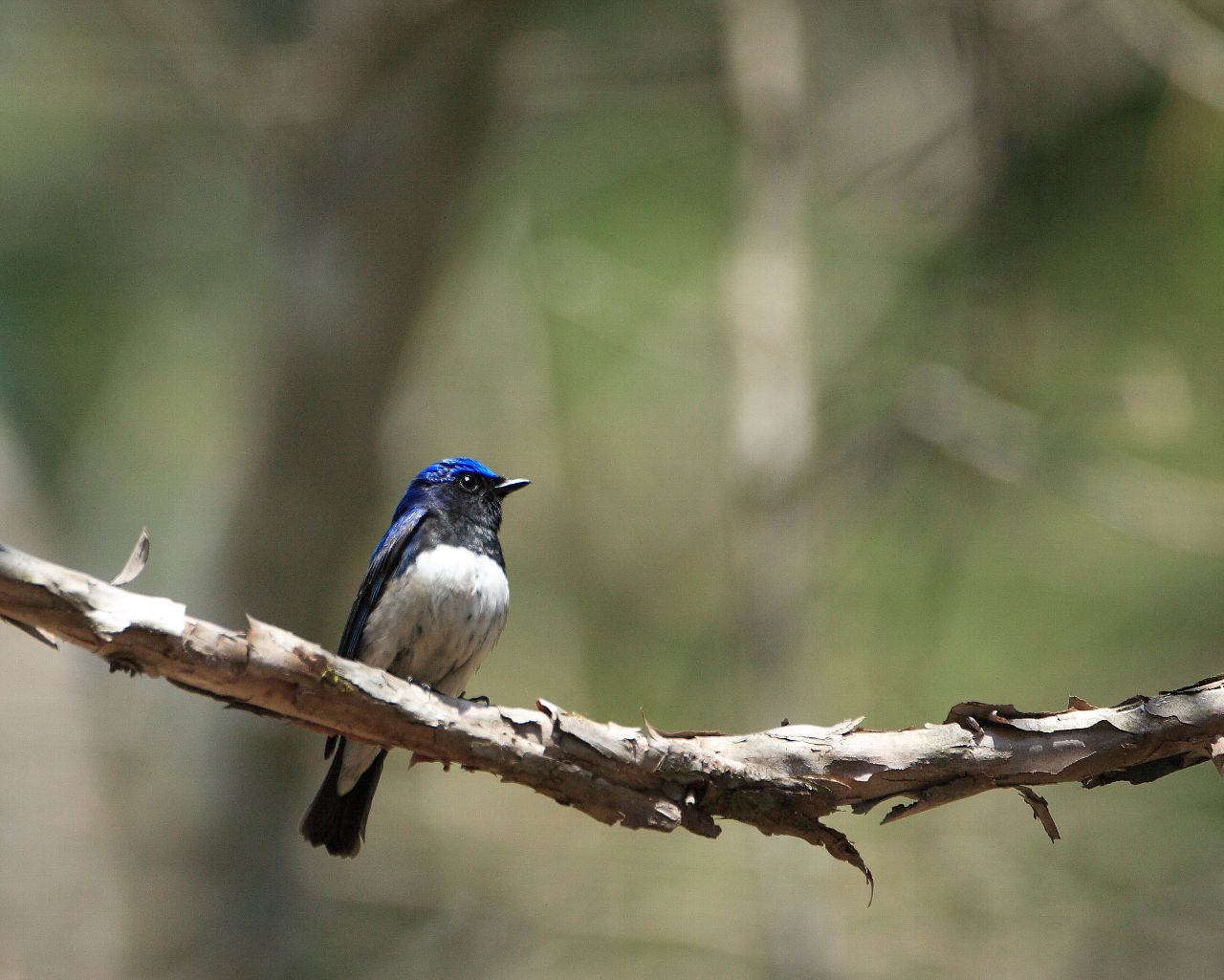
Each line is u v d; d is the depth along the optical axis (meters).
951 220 13.38
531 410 15.43
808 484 12.97
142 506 17.89
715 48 14.27
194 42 13.38
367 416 13.42
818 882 11.84
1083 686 12.90
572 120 15.82
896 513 14.04
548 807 14.54
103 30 15.52
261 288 14.73
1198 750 5.31
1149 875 12.43
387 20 12.44
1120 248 12.53
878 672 13.47
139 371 17.94
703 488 15.63
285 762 13.67
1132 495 11.79
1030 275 12.74
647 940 13.27
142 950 12.99
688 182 15.50
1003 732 5.30
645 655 15.49
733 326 13.30
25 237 17.53
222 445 16.81
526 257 14.89
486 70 13.12
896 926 12.34
